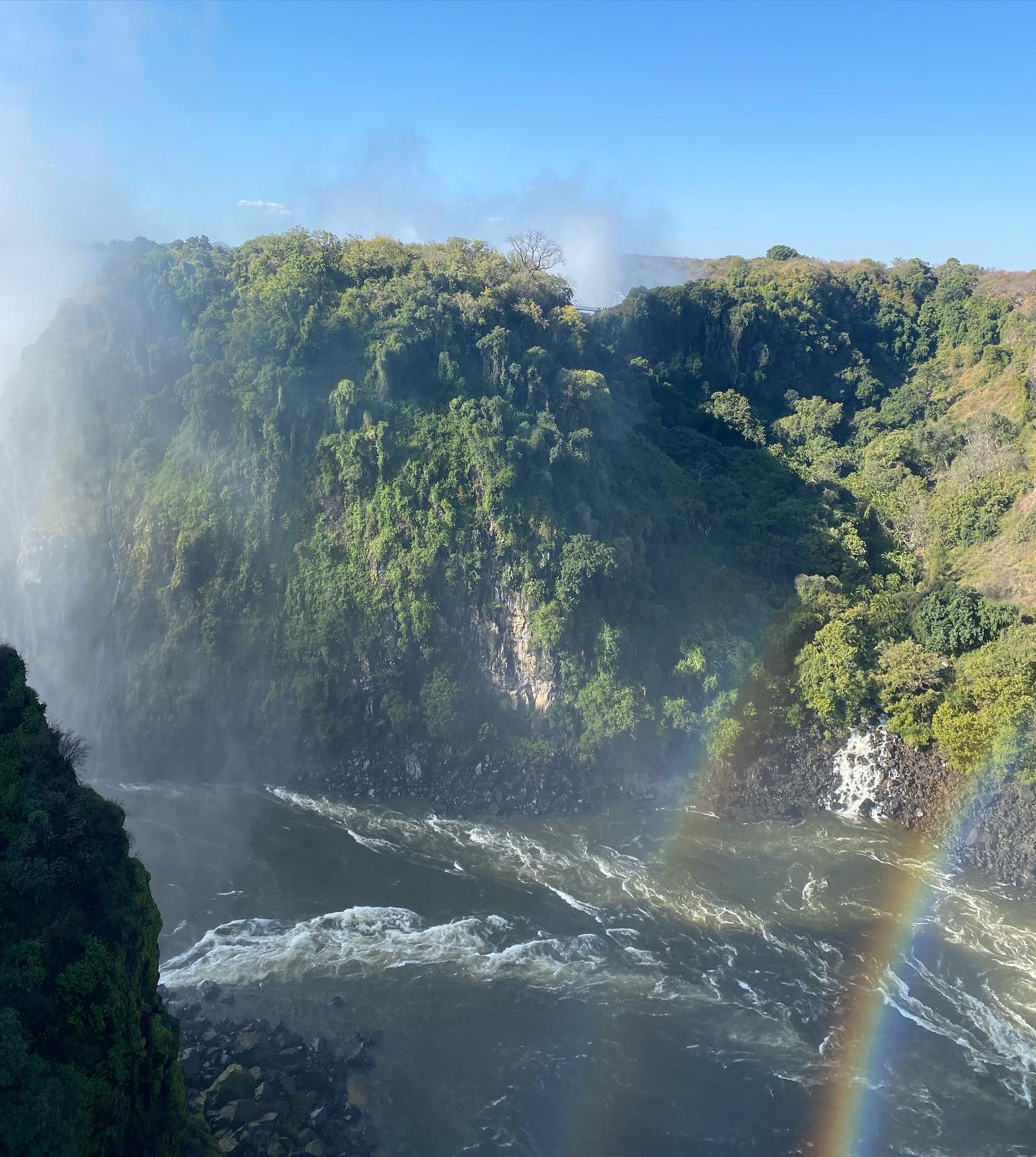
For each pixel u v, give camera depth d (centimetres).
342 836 9719
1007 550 13112
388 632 10838
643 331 17750
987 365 17750
